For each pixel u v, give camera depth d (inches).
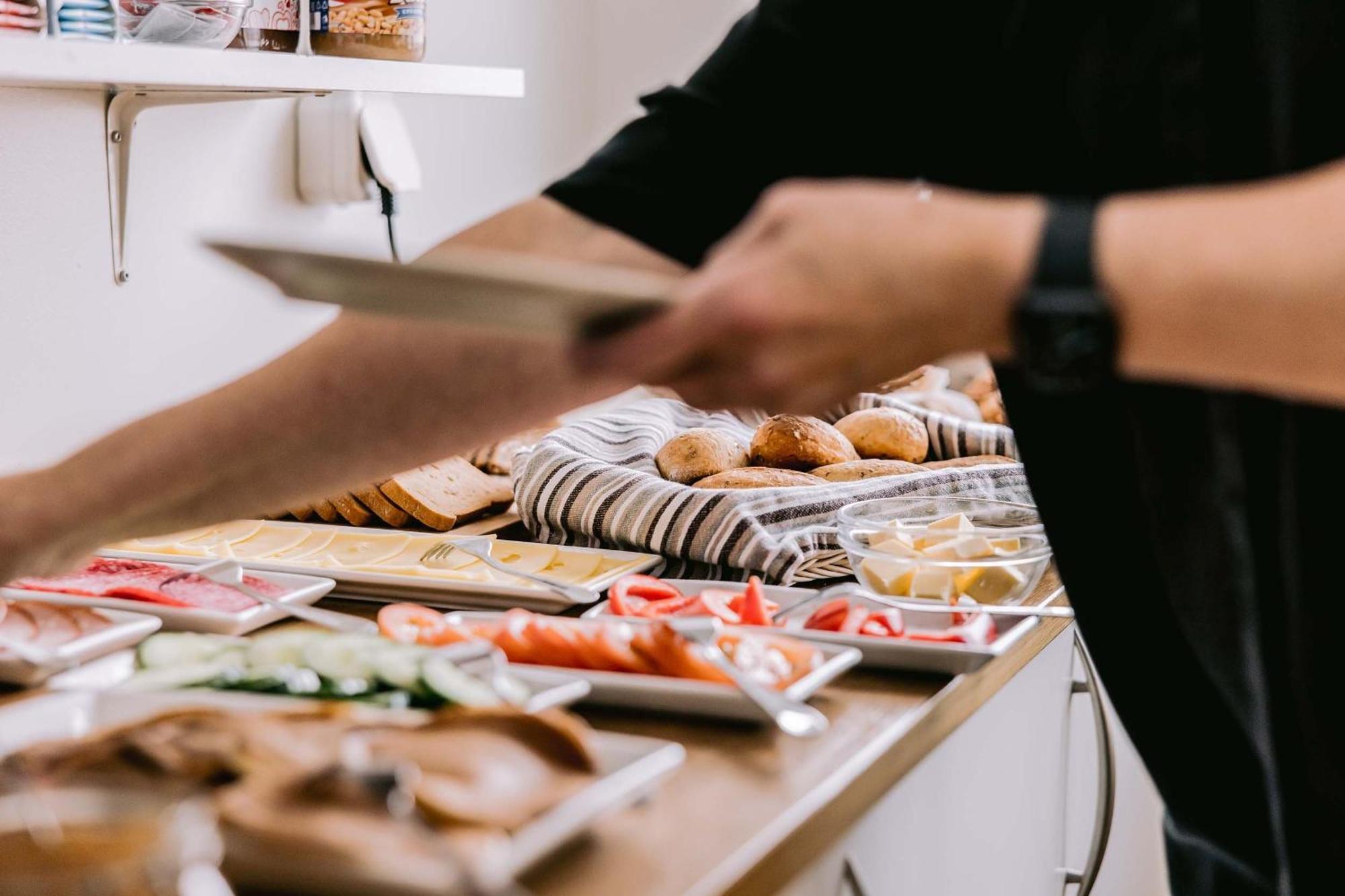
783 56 32.0
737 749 29.7
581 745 24.1
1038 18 29.4
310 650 29.8
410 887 19.6
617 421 57.9
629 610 38.8
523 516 50.8
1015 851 42.7
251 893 20.7
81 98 49.5
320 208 62.2
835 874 28.7
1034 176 31.0
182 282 55.7
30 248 48.5
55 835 18.5
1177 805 33.9
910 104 32.1
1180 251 18.3
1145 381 28.4
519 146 76.3
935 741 33.3
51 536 31.6
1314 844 29.2
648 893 22.5
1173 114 28.0
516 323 18.6
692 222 32.6
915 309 18.8
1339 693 27.5
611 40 82.8
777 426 55.1
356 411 31.2
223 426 31.2
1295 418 26.3
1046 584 46.6
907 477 51.3
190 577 39.8
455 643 33.7
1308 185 18.8
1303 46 26.2
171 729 22.7
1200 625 29.9
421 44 49.9
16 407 48.6
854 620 37.4
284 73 42.9
